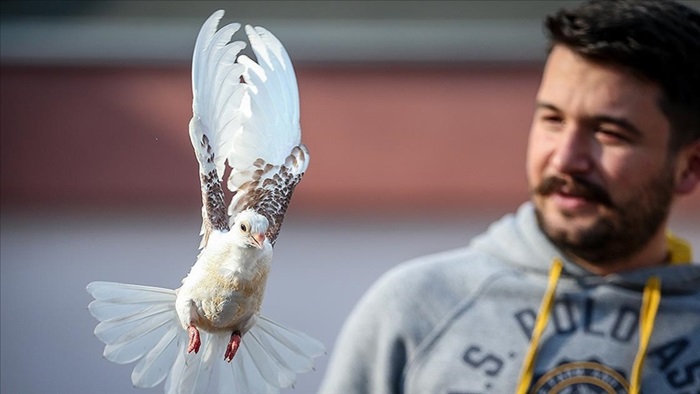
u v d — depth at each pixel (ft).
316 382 38.81
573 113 15.70
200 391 13.02
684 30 15.74
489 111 42.78
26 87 42.91
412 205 42.96
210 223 12.73
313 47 42.47
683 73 15.71
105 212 43.19
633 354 15.98
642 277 16.39
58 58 42.68
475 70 42.78
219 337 12.95
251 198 13.24
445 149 42.83
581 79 15.69
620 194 15.75
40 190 42.98
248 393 13.60
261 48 13.35
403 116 42.70
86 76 42.96
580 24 15.66
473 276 16.87
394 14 43.24
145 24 43.24
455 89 42.78
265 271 12.55
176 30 42.91
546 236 16.76
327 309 42.27
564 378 15.88
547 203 16.19
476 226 42.96
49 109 42.91
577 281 16.48
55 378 41.52
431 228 42.96
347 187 42.75
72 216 43.19
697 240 42.29
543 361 16.02
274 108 13.30
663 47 15.47
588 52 15.48
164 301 13.15
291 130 13.50
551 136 16.05
